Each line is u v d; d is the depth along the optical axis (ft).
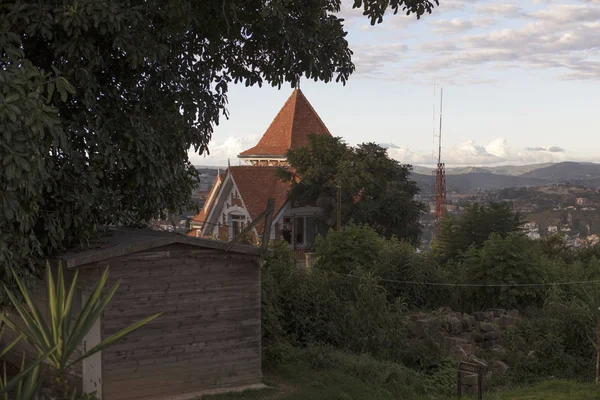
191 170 58.23
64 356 15.79
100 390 40.68
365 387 49.44
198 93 54.08
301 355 55.31
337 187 149.59
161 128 50.37
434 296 89.92
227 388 44.73
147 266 42.14
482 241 120.06
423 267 90.38
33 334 15.90
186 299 43.39
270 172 184.34
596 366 61.87
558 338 68.33
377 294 67.77
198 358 43.78
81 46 40.70
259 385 45.88
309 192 161.38
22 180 33.17
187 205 58.49
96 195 44.73
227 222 182.60
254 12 52.13
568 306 76.74
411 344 65.21
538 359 66.23
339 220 147.43
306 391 45.34
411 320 72.43
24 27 38.83
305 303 64.64
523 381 62.85
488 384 59.06
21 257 37.65
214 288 44.47
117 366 41.01
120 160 45.55
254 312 45.93
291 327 63.21
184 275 43.39
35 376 15.80
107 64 46.60
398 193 159.12
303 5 52.60
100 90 46.26
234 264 45.27
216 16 50.72
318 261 90.94
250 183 177.99
